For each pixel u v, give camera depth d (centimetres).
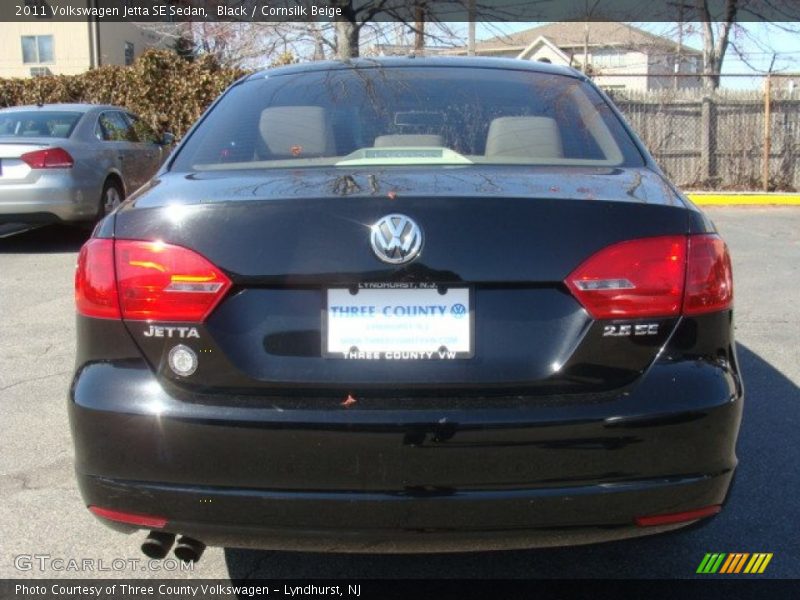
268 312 227
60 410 445
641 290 227
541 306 226
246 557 308
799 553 304
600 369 226
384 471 220
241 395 227
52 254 880
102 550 312
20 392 471
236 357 227
